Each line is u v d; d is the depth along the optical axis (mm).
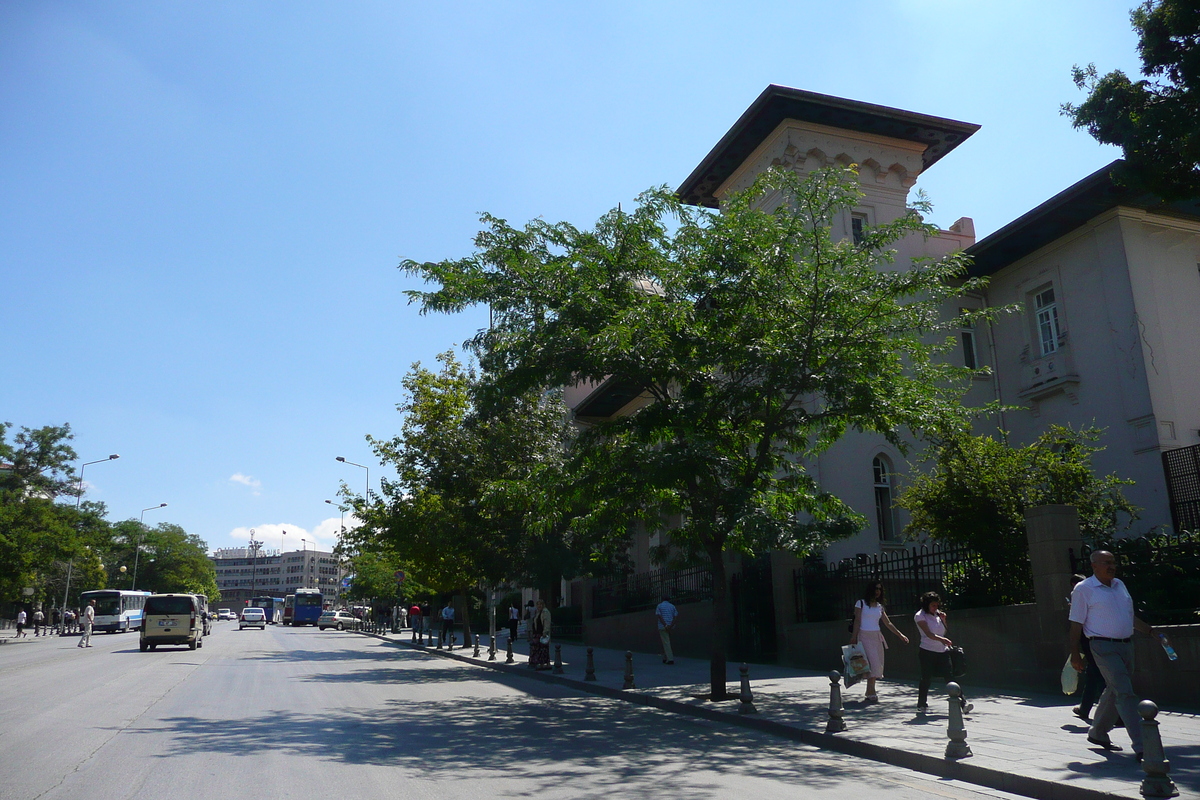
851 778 7816
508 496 15188
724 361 13086
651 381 13570
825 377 12680
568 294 13172
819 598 18500
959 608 14586
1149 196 20203
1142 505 19594
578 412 35812
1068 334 21906
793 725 10406
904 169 25188
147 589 117250
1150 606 11148
